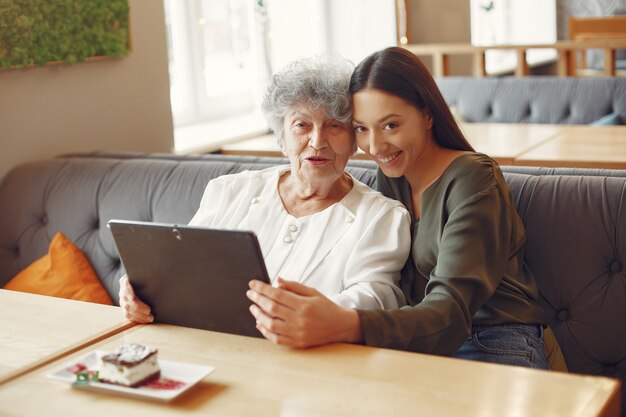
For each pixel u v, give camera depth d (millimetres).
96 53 3045
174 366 1391
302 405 1236
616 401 1244
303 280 1851
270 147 3539
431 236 1809
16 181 2730
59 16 2875
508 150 3211
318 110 1857
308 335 1444
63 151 2996
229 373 1367
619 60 7250
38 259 2602
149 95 3332
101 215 2555
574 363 1951
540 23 7789
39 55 2826
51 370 1427
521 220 1989
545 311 1975
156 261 1564
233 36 4664
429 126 1875
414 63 1835
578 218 1948
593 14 7691
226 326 1557
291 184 1979
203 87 4473
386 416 1187
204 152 3643
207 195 2057
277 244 1905
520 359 1721
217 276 1507
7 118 2801
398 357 1396
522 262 1927
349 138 1898
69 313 1716
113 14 3082
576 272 1943
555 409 1182
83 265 2510
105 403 1287
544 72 7652
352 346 1455
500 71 6340
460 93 4754
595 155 3031
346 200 1918
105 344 1536
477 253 1694
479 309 1806
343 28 5383
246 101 4785
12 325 1651
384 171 1874
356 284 1817
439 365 1354
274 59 4688
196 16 4395
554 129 3758
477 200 1731
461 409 1195
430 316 1581
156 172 2531
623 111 4332
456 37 5992
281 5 4688
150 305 1634
